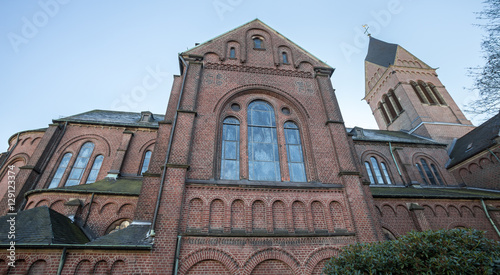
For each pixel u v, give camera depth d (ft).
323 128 45.29
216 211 33.17
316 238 33.37
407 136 94.99
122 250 27.66
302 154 43.21
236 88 46.96
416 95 105.91
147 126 71.56
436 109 103.04
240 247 30.89
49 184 59.98
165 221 30.53
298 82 50.85
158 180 36.27
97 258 26.78
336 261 23.07
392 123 114.93
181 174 34.42
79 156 65.62
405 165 74.38
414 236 21.24
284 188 36.42
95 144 67.97
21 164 65.82
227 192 34.71
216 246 30.42
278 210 34.91
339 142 43.14
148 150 69.62
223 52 52.11
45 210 34.04
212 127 41.24
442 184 77.41
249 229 32.42
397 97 110.83
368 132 92.89
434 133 93.40
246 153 40.78
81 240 35.45
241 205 34.30
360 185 38.52
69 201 46.39
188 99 42.86
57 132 66.85
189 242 30.09
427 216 54.34
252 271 29.91
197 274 28.66
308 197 36.42
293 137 44.80
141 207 33.96
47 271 25.12
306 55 56.08
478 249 18.53
